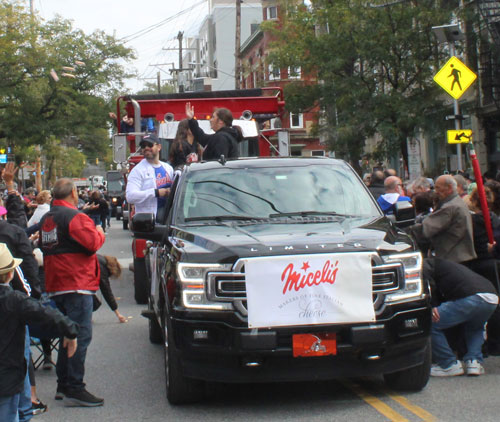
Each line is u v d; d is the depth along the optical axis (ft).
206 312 20.45
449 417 20.54
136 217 25.03
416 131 88.99
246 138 50.55
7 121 141.08
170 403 22.71
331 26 90.38
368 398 22.61
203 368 20.70
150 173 33.81
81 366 23.17
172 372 21.93
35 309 16.02
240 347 20.20
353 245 21.02
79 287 23.08
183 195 25.35
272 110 51.34
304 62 94.63
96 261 23.79
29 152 173.78
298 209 24.58
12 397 16.11
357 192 25.59
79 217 23.07
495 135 91.15
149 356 29.91
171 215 25.12
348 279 20.66
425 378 22.97
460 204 27.45
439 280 25.49
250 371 20.56
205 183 25.67
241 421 20.72
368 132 88.63
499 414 20.77
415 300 21.42
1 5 131.95
